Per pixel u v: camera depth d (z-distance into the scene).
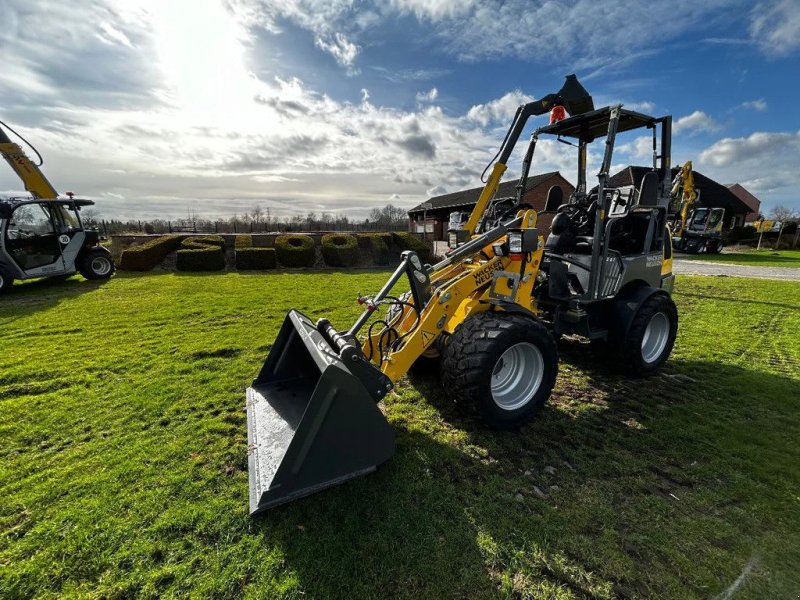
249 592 1.72
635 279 4.04
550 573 1.84
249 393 3.01
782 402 3.57
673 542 2.03
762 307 7.43
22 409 3.29
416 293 2.93
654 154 4.16
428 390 3.62
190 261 11.54
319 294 8.09
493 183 4.11
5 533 2.02
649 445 2.87
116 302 7.29
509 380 3.10
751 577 1.84
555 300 3.89
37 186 9.73
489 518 2.14
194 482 2.39
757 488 2.43
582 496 2.34
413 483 2.40
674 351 4.91
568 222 4.26
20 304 7.13
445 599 1.71
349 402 2.15
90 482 2.39
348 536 2.00
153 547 1.94
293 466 2.06
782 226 26.36
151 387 3.71
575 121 4.10
